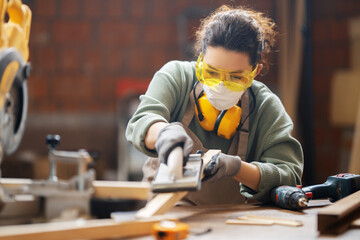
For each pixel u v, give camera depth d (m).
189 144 1.22
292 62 4.33
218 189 1.63
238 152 1.59
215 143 1.62
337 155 4.95
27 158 5.01
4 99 1.11
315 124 5.02
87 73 5.25
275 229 1.07
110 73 5.27
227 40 1.41
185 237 0.96
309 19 4.30
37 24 5.18
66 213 1.02
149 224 0.99
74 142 5.22
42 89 5.20
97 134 5.25
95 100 5.25
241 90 1.46
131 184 1.10
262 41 1.51
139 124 1.41
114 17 5.25
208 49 1.45
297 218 1.23
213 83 1.46
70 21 5.22
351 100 4.91
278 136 1.56
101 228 0.93
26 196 1.07
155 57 5.29
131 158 5.15
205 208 1.41
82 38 5.23
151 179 1.67
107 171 5.17
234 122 1.56
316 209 1.40
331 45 4.98
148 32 5.27
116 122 5.26
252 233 1.02
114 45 5.27
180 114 1.61
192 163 1.26
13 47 1.14
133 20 5.27
